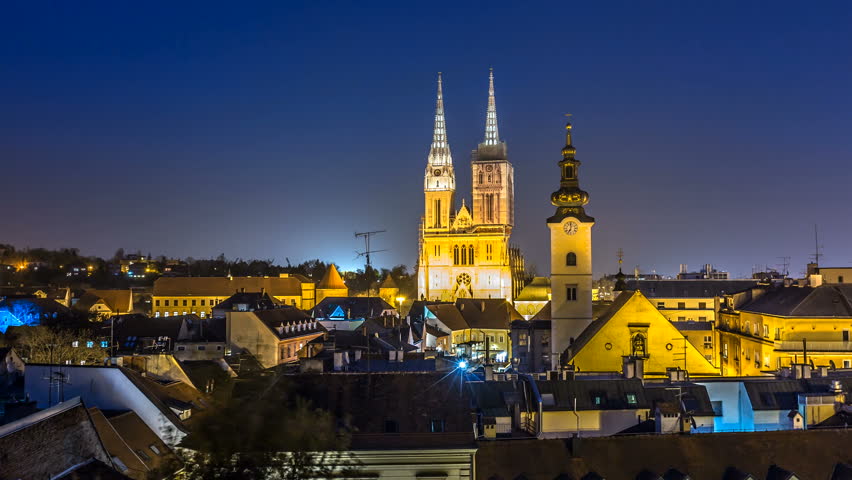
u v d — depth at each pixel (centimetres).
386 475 6481
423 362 11706
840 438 7075
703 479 6750
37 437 5928
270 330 18100
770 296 15075
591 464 6731
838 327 13025
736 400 8719
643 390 8512
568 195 14938
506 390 8619
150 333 18350
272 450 5022
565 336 14900
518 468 6650
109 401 8225
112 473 6144
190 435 5256
